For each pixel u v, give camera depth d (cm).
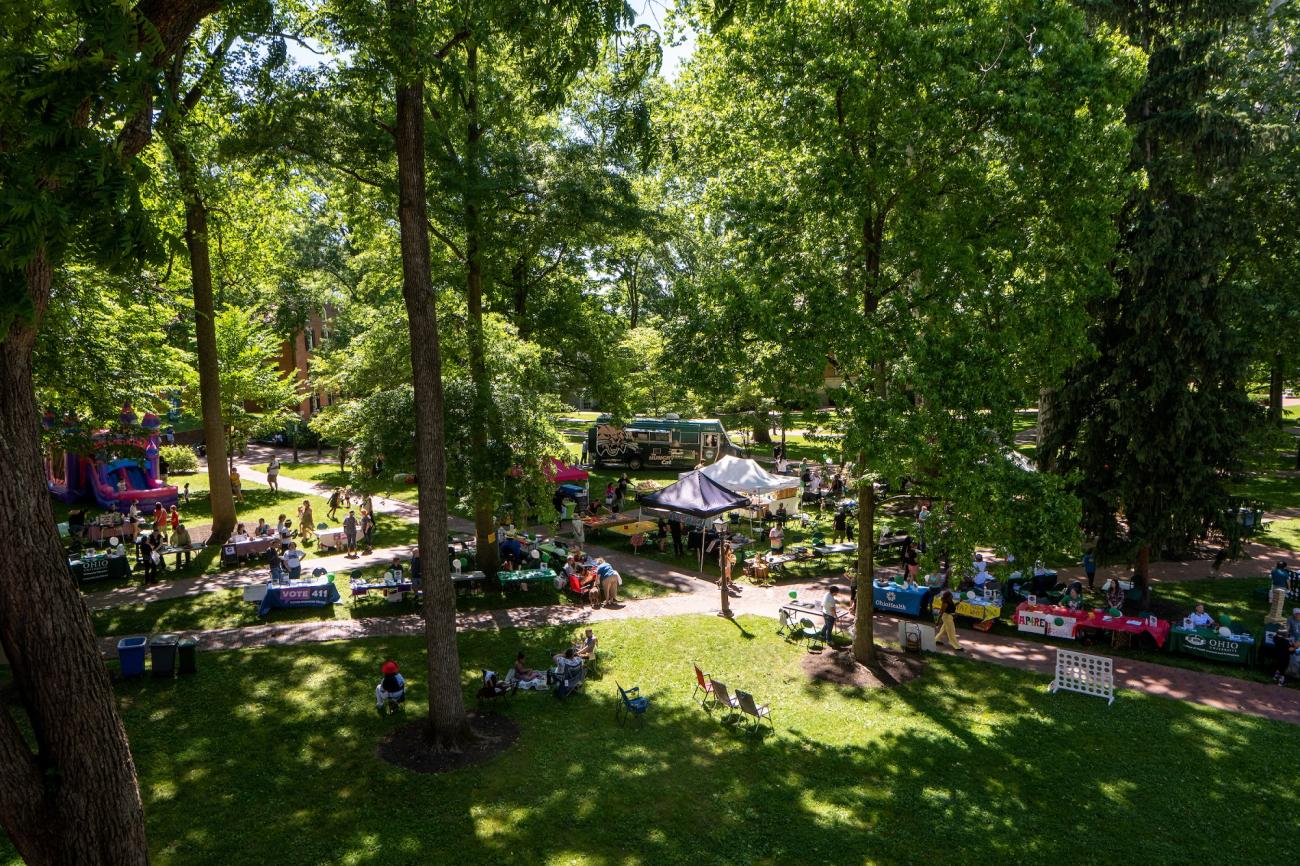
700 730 1329
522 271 2444
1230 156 1914
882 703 1443
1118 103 1383
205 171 1617
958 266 1291
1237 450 1850
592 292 2689
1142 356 1792
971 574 1736
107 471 2906
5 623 627
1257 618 1928
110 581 2064
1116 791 1155
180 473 3791
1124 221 1856
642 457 4144
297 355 5153
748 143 1516
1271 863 996
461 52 1809
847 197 1301
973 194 1380
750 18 1315
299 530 2670
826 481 3281
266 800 1084
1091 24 1909
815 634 1759
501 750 1238
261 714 1336
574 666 1459
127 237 574
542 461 1967
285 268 3947
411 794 1109
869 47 1300
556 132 2186
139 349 2066
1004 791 1153
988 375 1287
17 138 561
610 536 2708
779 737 1309
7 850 962
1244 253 2534
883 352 1300
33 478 636
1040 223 1419
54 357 1711
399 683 1360
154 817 1036
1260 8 2180
